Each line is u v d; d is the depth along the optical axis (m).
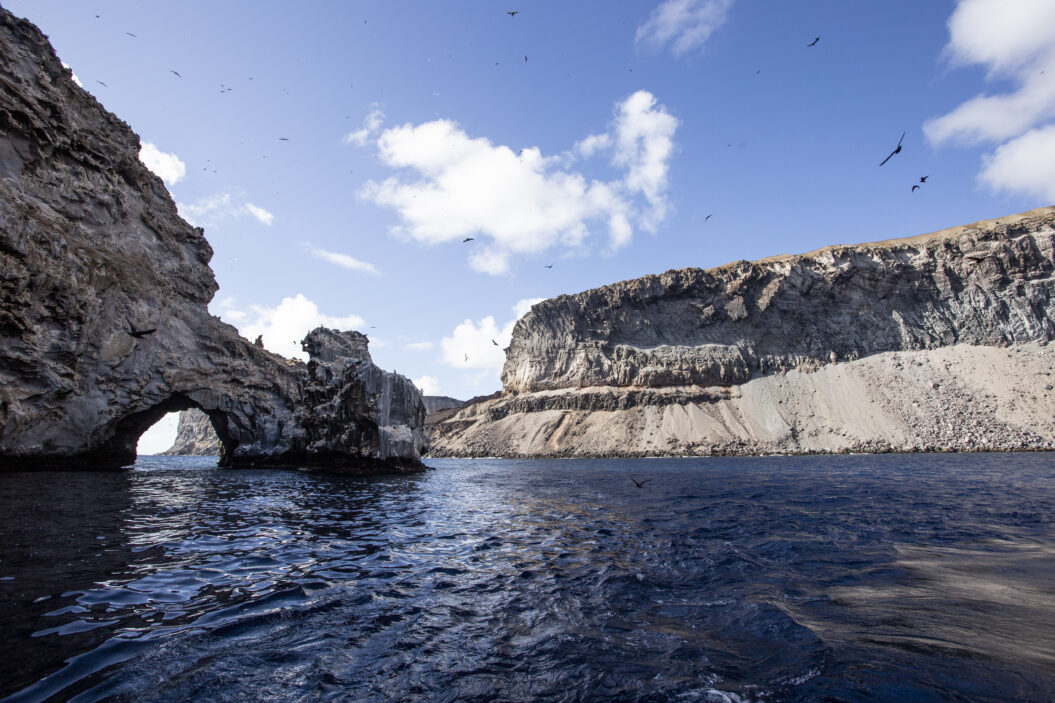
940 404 106.44
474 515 19.36
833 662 5.99
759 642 6.73
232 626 7.15
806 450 105.56
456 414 165.12
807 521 16.77
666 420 124.94
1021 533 14.12
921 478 36.31
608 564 11.15
